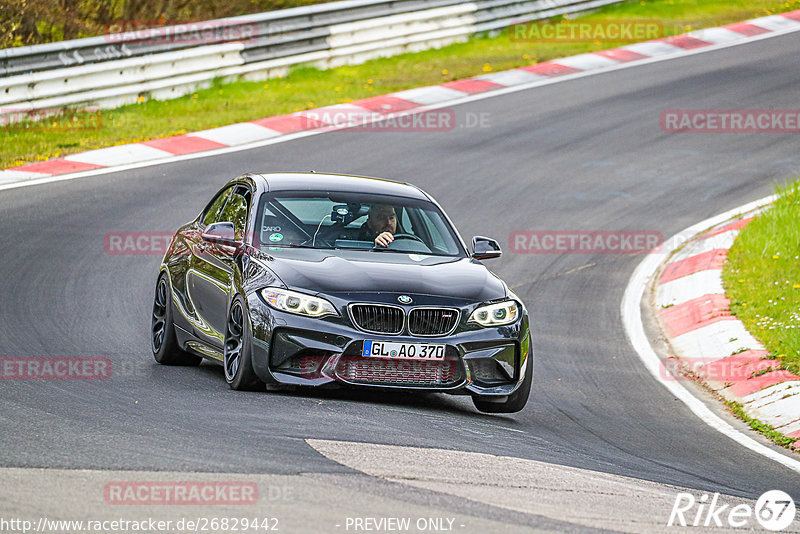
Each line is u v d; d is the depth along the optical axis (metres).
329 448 17.70
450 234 25.67
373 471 16.42
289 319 21.72
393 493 15.23
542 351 31.39
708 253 40.94
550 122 60.25
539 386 27.59
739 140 58.09
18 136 51.97
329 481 15.59
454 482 16.28
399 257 24.11
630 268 40.88
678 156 55.25
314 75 68.31
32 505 13.70
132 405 20.61
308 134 55.88
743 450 23.11
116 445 17.12
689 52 77.75
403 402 23.17
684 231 44.75
